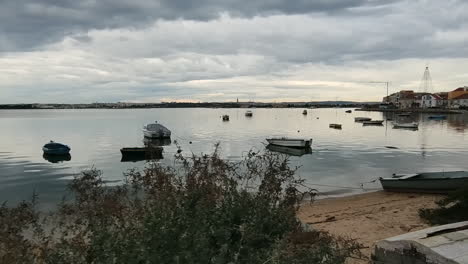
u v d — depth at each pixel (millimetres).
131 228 3980
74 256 3785
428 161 31516
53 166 30188
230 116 155250
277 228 4723
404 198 16312
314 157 34188
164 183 5312
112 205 5184
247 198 5059
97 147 44500
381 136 57531
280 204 5219
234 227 4535
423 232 5773
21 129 77500
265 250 4012
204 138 56125
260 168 6164
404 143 46906
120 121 114500
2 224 4590
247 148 41531
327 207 14828
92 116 164375
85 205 5703
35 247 4324
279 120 118750
